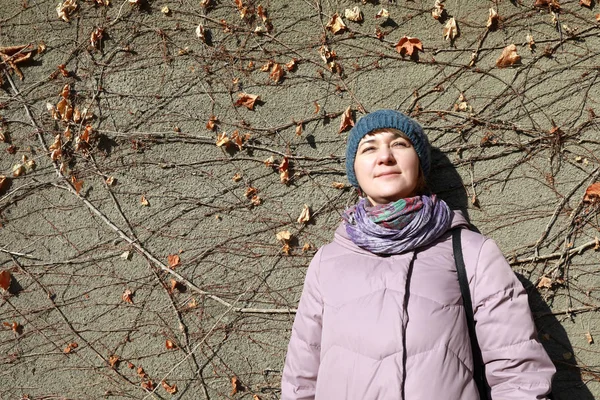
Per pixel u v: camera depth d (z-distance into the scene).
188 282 2.55
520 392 1.69
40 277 2.59
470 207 2.47
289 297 2.53
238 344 2.55
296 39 2.53
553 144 2.45
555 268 2.43
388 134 2.08
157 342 2.56
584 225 2.44
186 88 2.55
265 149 2.54
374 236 1.91
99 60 2.56
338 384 1.76
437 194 2.48
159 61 2.55
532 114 2.46
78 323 2.58
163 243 2.57
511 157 2.47
